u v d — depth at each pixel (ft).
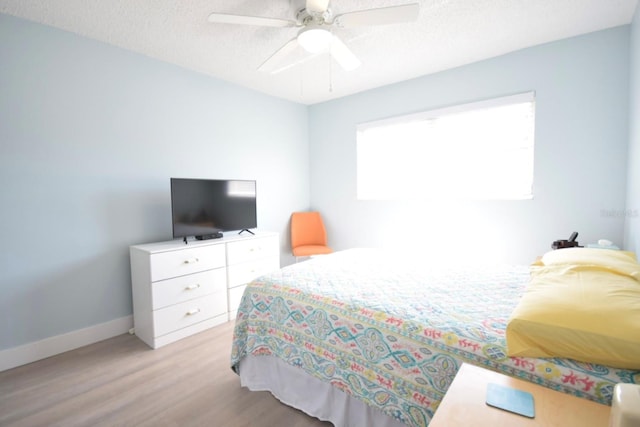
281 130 12.63
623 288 3.24
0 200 6.47
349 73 10.00
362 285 5.49
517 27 7.32
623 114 7.29
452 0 6.21
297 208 13.47
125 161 8.26
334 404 4.75
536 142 8.47
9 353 6.55
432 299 4.72
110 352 7.26
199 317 8.34
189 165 9.66
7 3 6.06
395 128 11.33
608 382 2.68
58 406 5.34
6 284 6.57
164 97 8.97
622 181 7.39
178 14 6.56
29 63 6.72
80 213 7.54
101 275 7.93
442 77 9.91
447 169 10.27
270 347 5.50
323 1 5.40
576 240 8.03
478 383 2.83
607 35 7.39
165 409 5.28
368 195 12.30
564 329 2.90
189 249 8.09
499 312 4.16
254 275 9.82
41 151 6.93
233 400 5.51
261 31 7.28
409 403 3.80
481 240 9.59
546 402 2.56
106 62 7.82
